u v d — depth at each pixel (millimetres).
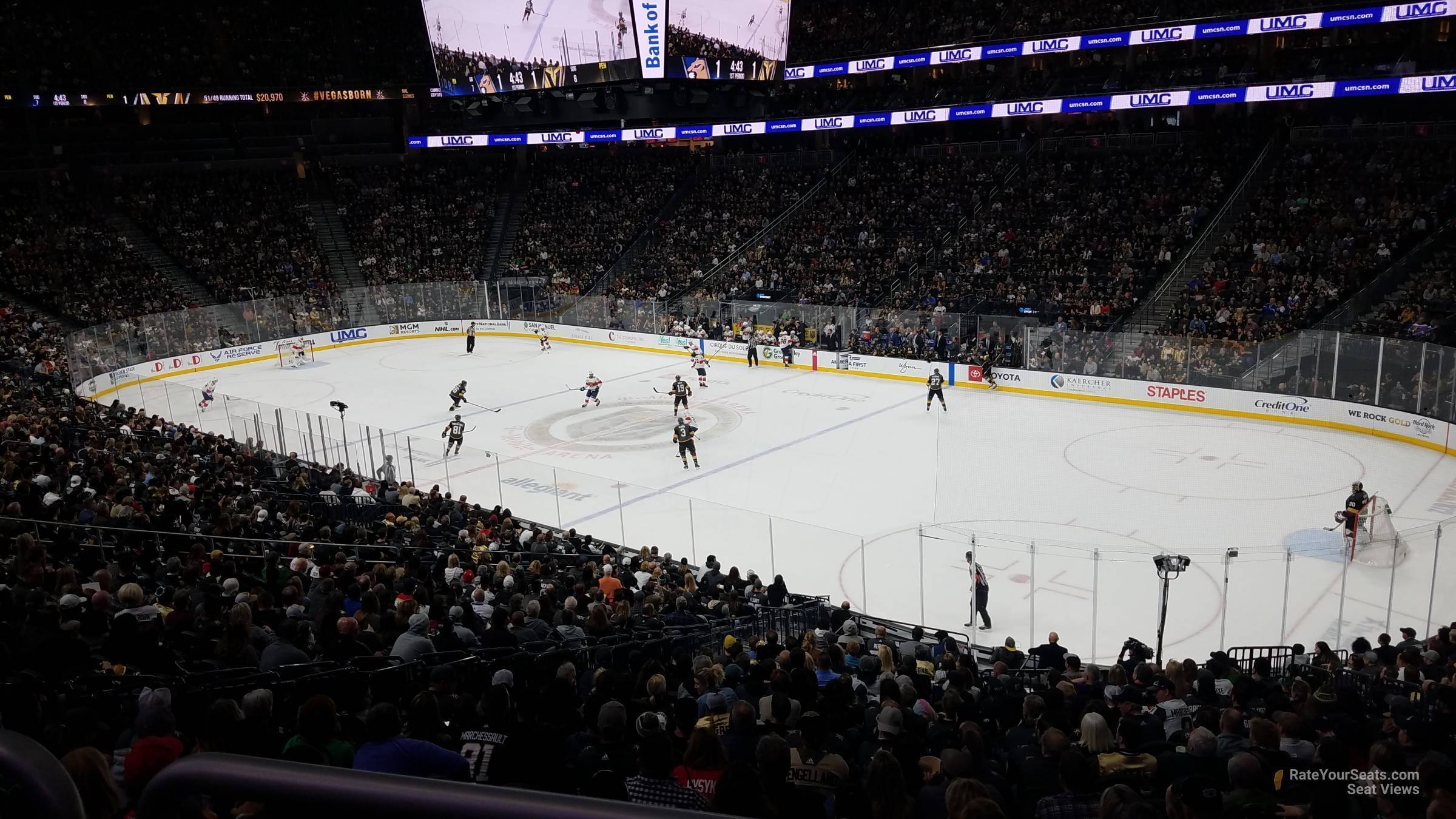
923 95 48000
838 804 5145
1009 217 43250
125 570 12516
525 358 45812
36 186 48062
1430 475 24828
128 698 7590
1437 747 6809
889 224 46531
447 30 43406
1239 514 22500
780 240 48594
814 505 24500
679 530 21797
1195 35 36875
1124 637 16766
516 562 16906
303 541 15594
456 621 11500
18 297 42062
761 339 43062
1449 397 26391
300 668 8547
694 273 49688
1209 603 17828
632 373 41812
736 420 33281
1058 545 19188
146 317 41312
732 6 41219
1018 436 30156
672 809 1301
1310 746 7309
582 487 24328
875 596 18672
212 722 5410
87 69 48812
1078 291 38562
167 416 32781
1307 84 35188
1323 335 29500
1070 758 5539
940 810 5762
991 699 9859
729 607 14391
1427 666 10961
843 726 7965
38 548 11555
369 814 1300
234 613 9039
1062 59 46625
